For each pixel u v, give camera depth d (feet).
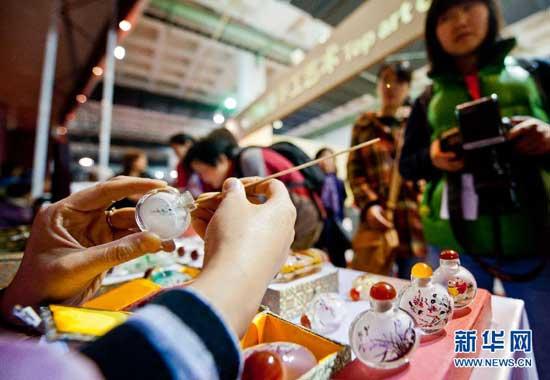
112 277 2.64
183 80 22.68
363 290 2.34
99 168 10.98
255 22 15.70
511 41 3.17
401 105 5.79
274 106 11.88
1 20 8.63
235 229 0.94
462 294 1.64
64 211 1.36
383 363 1.17
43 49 10.29
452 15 3.15
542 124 2.60
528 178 2.96
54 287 1.24
